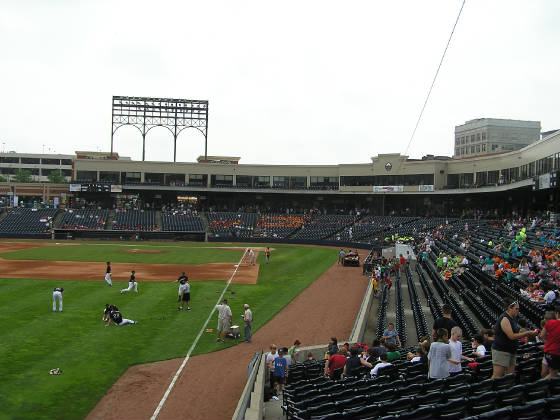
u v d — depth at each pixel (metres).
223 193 100.00
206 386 17.14
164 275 42.28
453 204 84.56
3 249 62.78
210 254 61.91
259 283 39.41
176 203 99.00
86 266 46.91
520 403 8.77
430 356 11.20
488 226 61.47
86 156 108.94
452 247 49.34
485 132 132.88
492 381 9.75
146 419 14.36
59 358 19.23
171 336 23.00
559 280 23.75
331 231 84.00
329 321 26.84
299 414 10.15
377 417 8.94
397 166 86.31
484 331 14.81
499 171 71.00
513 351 10.51
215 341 22.50
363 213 93.50
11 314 25.86
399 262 43.16
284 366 16.38
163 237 85.31
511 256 35.00
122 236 84.12
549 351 10.11
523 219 59.84
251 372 15.73
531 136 133.75
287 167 96.44
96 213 89.69
